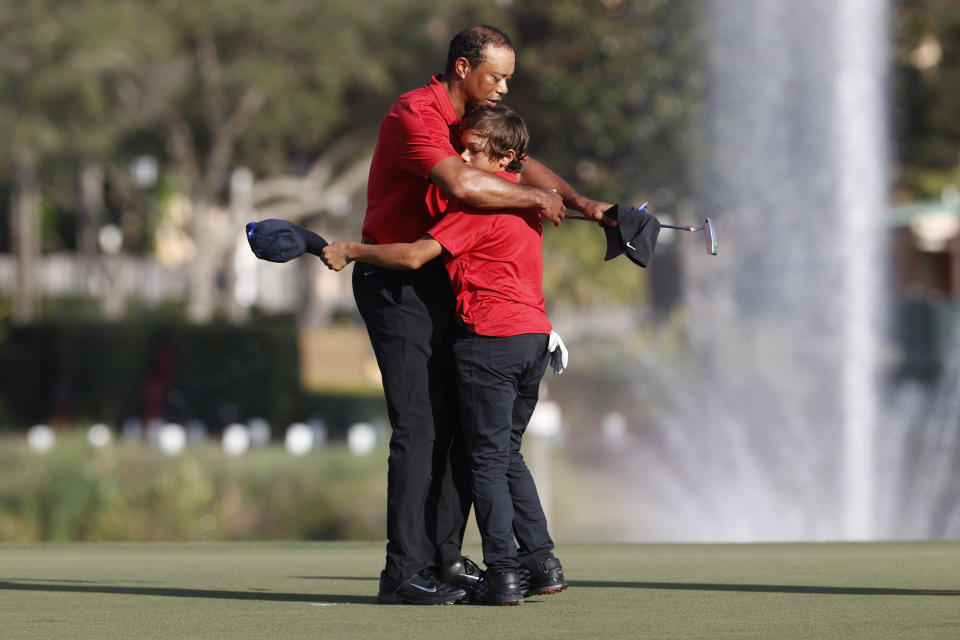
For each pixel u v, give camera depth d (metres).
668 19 86.94
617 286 99.25
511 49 17.20
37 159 114.50
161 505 55.78
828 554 23.08
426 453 16.95
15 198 143.25
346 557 23.28
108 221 160.38
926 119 104.19
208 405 79.62
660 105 86.69
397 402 16.95
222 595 17.44
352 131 126.88
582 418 71.75
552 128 89.31
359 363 123.00
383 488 60.22
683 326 76.06
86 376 79.50
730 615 15.11
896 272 119.88
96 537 53.97
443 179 16.48
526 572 16.95
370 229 17.30
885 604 15.98
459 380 16.73
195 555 23.86
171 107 114.44
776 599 16.48
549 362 17.14
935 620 14.63
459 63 17.16
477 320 16.66
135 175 118.12
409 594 16.55
